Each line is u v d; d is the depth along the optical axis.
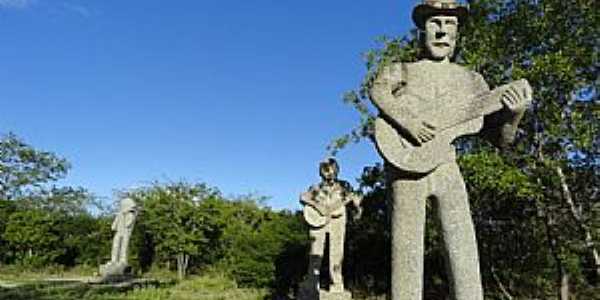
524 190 13.54
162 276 37.34
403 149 5.14
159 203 41.03
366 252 21.30
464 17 5.48
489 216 17.72
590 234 15.34
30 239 41.53
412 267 5.07
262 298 20.55
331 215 15.81
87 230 44.22
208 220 41.06
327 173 16.16
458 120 5.21
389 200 5.33
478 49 14.61
